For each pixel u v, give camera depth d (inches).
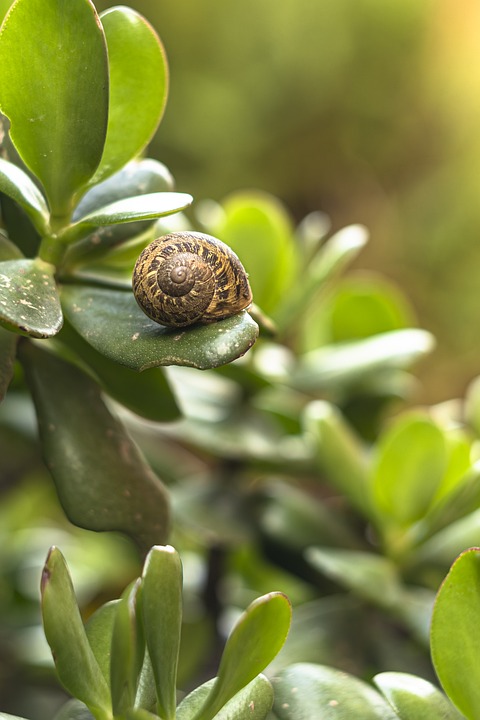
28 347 19.6
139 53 18.2
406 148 123.1
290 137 116.9
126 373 20.2
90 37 17.1
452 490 22.5
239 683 16.3
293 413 28.0
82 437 19.3
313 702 17.9
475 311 107.3
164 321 16.9
